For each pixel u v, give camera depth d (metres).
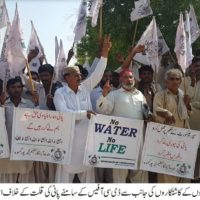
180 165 3.27
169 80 3.30
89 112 3.13
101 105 3.20
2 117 3.07
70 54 4.31
